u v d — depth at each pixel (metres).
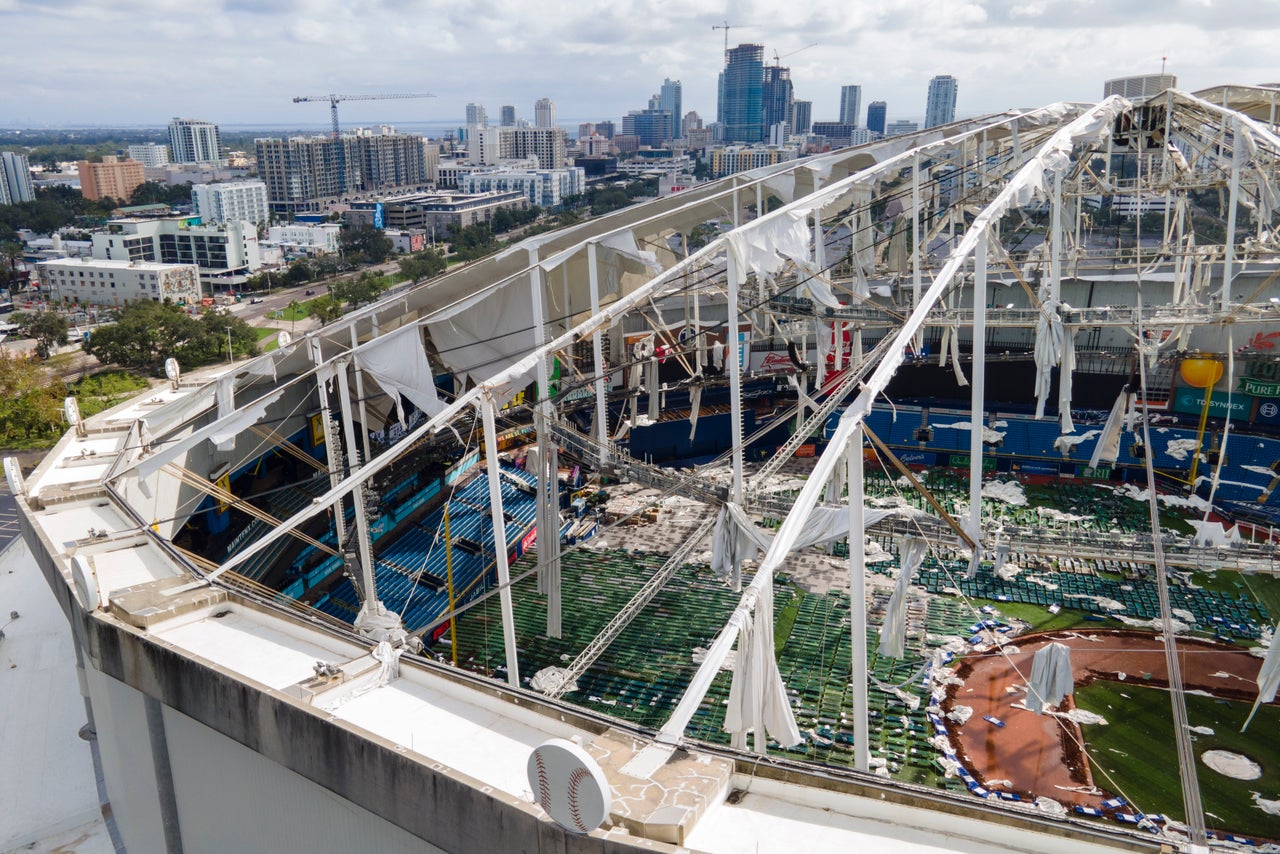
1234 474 86.50
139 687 30.02
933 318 71.25
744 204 73.44
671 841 18.89
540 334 54.75
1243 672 57.91
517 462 88.12
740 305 80.56
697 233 165.12
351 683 27.42
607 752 22.41
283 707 25.17
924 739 50.81
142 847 36.47
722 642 24.47
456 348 64.38
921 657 59.00
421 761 22.28
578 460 54.25
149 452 50.88
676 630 62.88
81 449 53.59
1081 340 96.62
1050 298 56.75
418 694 27.34
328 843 26.14
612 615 65.19
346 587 66.25
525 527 76.62
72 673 54.31
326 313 185.00
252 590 45.62
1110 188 72.31
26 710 50.59
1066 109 72.88
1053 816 19.77
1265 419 89.19
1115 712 53.78
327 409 53.34
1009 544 47.75
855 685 32.41
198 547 58.97
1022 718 53.16
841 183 57.00
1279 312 57.53
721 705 53.41
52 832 41.12
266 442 64.88
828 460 30.84
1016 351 97.31
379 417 71.50
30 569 70.81
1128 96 87.44
